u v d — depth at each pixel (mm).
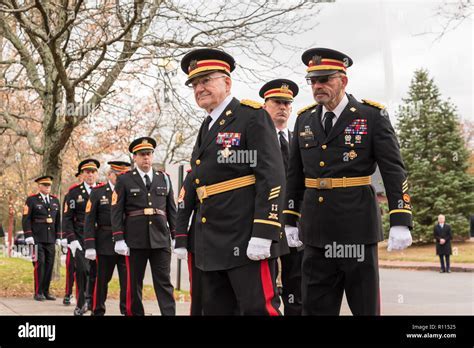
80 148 17297
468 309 9164
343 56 4316
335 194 4238
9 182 26266
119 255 7734
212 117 4250
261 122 4039
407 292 12727
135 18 9750
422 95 26188
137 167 7066
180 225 5082
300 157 4609
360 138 4250
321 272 4336
